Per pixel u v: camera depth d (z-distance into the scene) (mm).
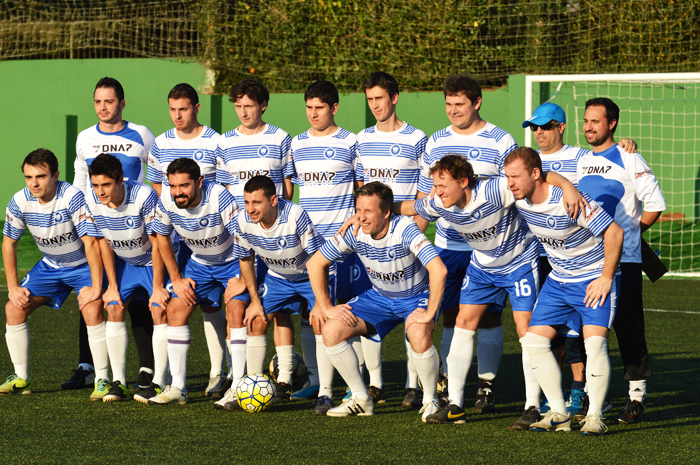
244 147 12711
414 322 10055
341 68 30672
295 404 11281
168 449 8773
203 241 11211
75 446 8883
